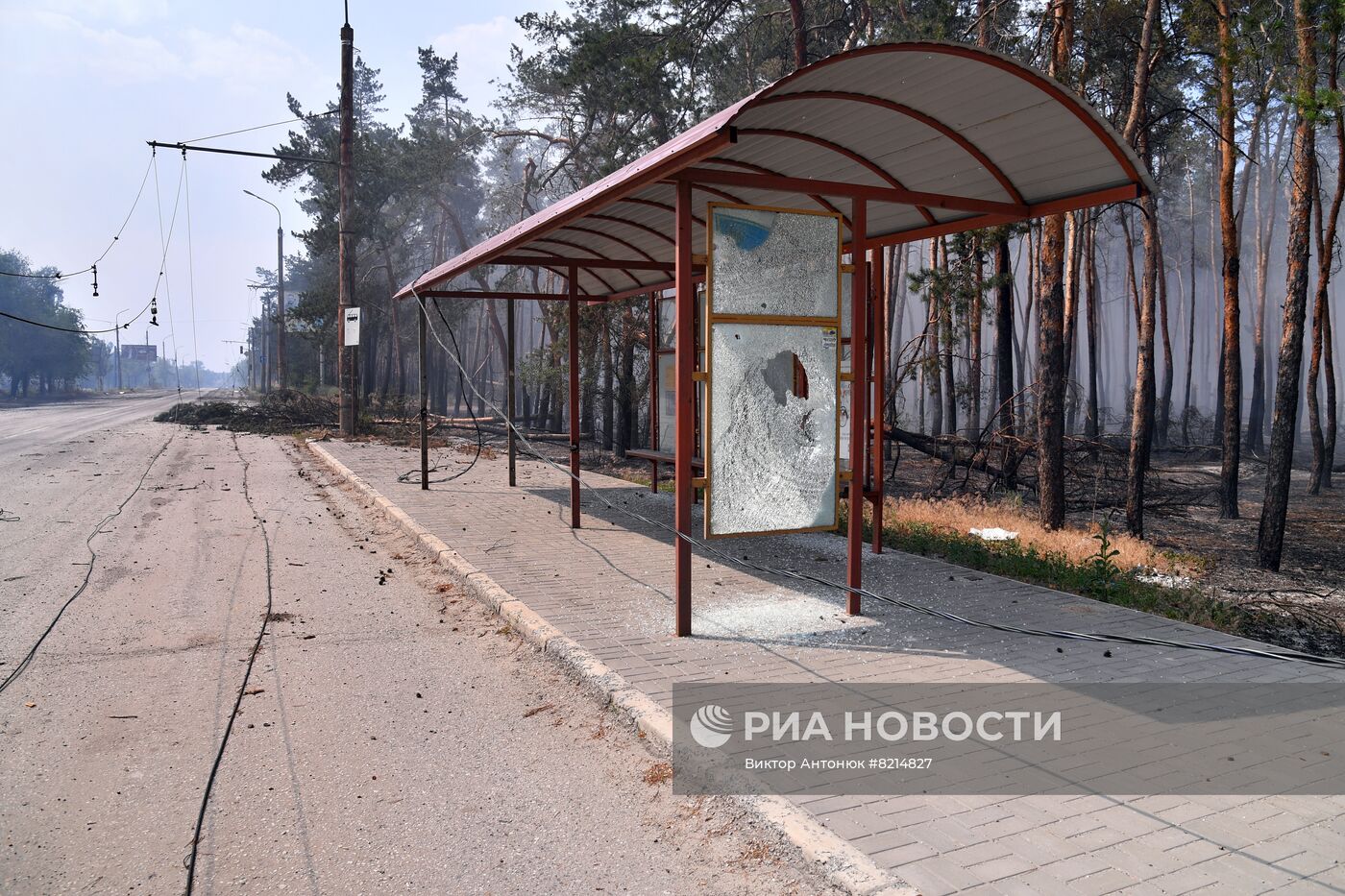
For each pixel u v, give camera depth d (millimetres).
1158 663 5434
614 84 23359
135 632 6469
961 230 7676
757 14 23172
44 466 17734
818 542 9594
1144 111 17625
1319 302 17547
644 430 32344
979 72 5332
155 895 3215
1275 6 13406
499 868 3393
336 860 3455
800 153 6699
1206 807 3582
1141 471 16938
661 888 3240
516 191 33844
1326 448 26141
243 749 4477
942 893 2955
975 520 14602
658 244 9938
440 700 5168
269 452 21312
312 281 52625
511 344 13797
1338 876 3080
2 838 3609
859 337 6590
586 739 4594
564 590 7270
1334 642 8398
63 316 94562
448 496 12859
